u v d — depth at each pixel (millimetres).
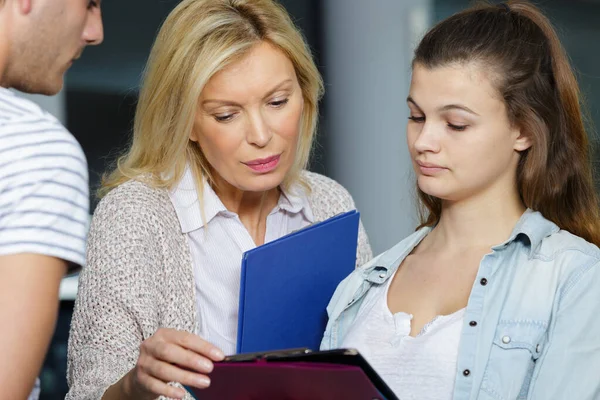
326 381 1537
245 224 2512
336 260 2285
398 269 2145
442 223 2098
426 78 1924
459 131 1903
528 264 1932
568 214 2064
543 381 1799
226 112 2240
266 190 2465
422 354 1890
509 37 1927
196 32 2225
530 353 1839
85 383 2121
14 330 1374
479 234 2018
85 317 2256
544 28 2025
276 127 2266
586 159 2062
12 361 1365
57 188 1448
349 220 2287
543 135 1946
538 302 1875
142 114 2414
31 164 1435
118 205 2336
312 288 2232
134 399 1873
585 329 1819
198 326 2400
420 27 4945
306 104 2486
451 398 1845
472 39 1912
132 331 2234
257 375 1597
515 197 2029
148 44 4895
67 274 1494
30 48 1506
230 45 2193
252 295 2070
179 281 2350
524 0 2193
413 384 1879
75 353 2264
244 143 2258
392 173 5090
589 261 1888
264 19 2262
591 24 5980
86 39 1608
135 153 2467
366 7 5043
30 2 1478
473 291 1912
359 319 2080
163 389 1740
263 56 2234
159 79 2316
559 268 1898
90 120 4797
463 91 1875
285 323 2189
